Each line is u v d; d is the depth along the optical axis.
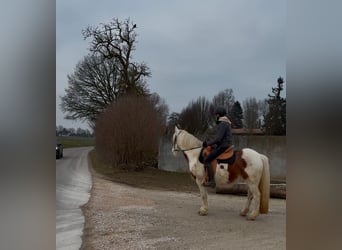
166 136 16.61
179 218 6.80
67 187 10.27
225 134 6.70
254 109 28.00
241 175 6.67
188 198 9.48
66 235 5.32
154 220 6.55
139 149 15.23
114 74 21.47
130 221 6.39
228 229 5.95
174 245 4.94
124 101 15.47
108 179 12.68
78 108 21.55
